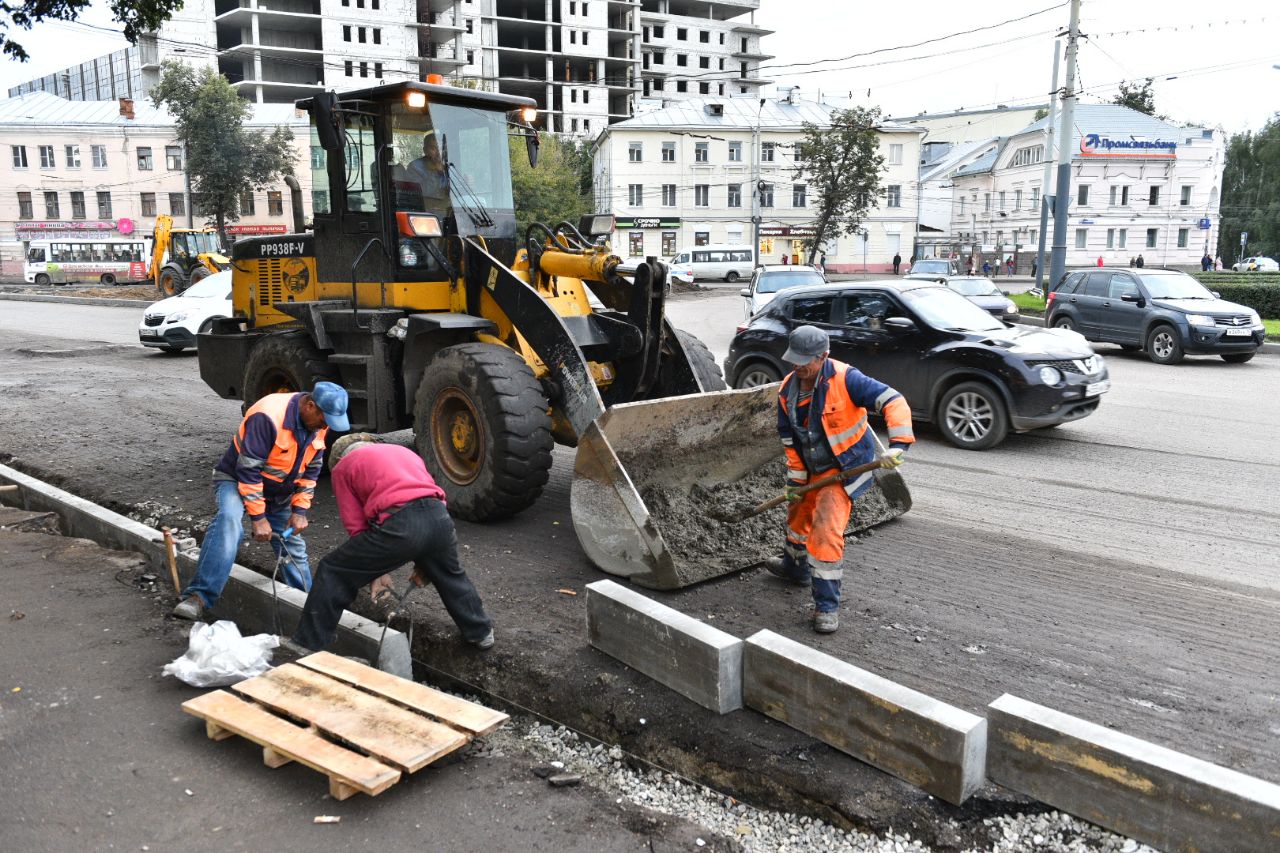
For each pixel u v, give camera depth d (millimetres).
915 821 3096
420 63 79125
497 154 6957
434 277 6719
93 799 3223
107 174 51844
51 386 12453
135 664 4277
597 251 6531
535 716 4121
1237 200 72312
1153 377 13414
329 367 7281
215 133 45719
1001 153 60094
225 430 9633
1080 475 7645
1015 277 53656
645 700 3873
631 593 4246
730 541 5508
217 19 74625
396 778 3186
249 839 3021
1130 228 54250
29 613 4840
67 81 95062
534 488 6023
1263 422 9812
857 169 45094
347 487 4141
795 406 4512
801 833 3217
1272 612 4754
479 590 5125
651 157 57156
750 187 58062
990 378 8586
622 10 92125
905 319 9188
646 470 5621
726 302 32812
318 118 6602
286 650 4328
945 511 6637
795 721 3602
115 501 7020
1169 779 2811
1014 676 4055
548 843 3068
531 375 6039
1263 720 3662
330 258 7297
